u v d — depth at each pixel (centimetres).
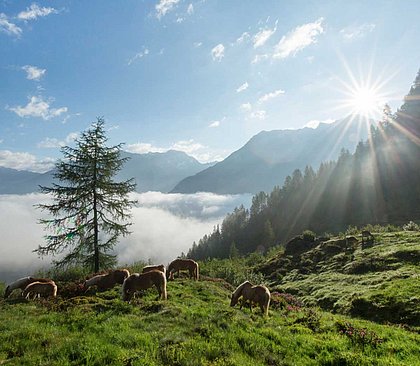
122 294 1731
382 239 4425
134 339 1062
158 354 966
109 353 945
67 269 2975
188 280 2478
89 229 2881
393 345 1221
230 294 2338
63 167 2852
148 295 1850
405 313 1858
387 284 2475
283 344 1157
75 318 1320
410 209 11838
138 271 2989
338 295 2669
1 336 1096
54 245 2791
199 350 1014
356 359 1047
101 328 1181
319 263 4209
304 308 2248
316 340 1210
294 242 5353
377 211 12681
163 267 2395
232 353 1025
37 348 1009
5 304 1777
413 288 2134
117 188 2962
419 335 1462
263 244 15212
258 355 1057
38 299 1906
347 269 3512
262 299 1741
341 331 1327
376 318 1961
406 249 3453
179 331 1175
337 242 4828
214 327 1238
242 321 1354
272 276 4297
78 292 2067
